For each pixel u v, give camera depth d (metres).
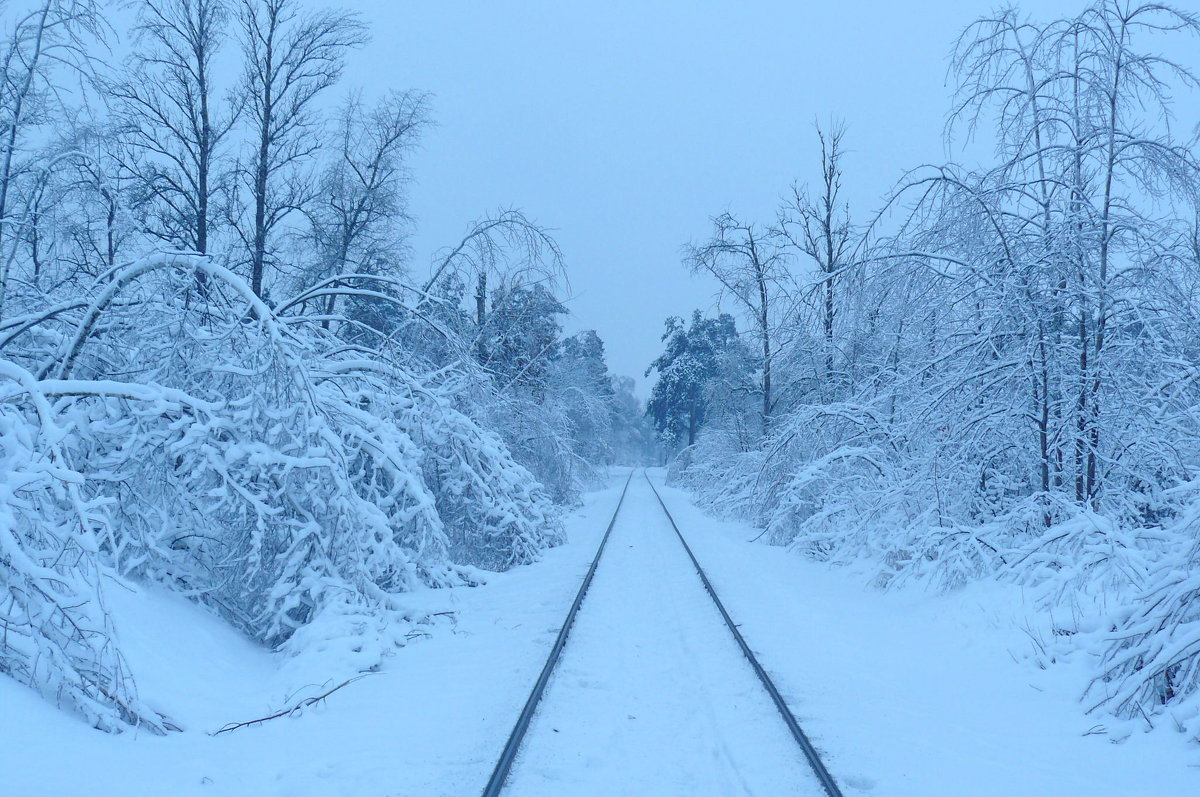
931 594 11.13
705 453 38.88
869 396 17.19
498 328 21.06
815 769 5.32
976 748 5.93
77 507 6.58
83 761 5.43
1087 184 11.27
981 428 11.81
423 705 6.96
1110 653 7.06
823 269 23.00
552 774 5.43
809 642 9.26
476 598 12.23
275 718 6.69
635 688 7.42
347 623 8.98
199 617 9.11
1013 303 11.19
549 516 19.48
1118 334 11.37
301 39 20.48
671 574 14.39
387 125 23.44
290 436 9.76
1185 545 7.30
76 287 13.26
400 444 12.62
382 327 21.50
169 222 19.98
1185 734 5.73
